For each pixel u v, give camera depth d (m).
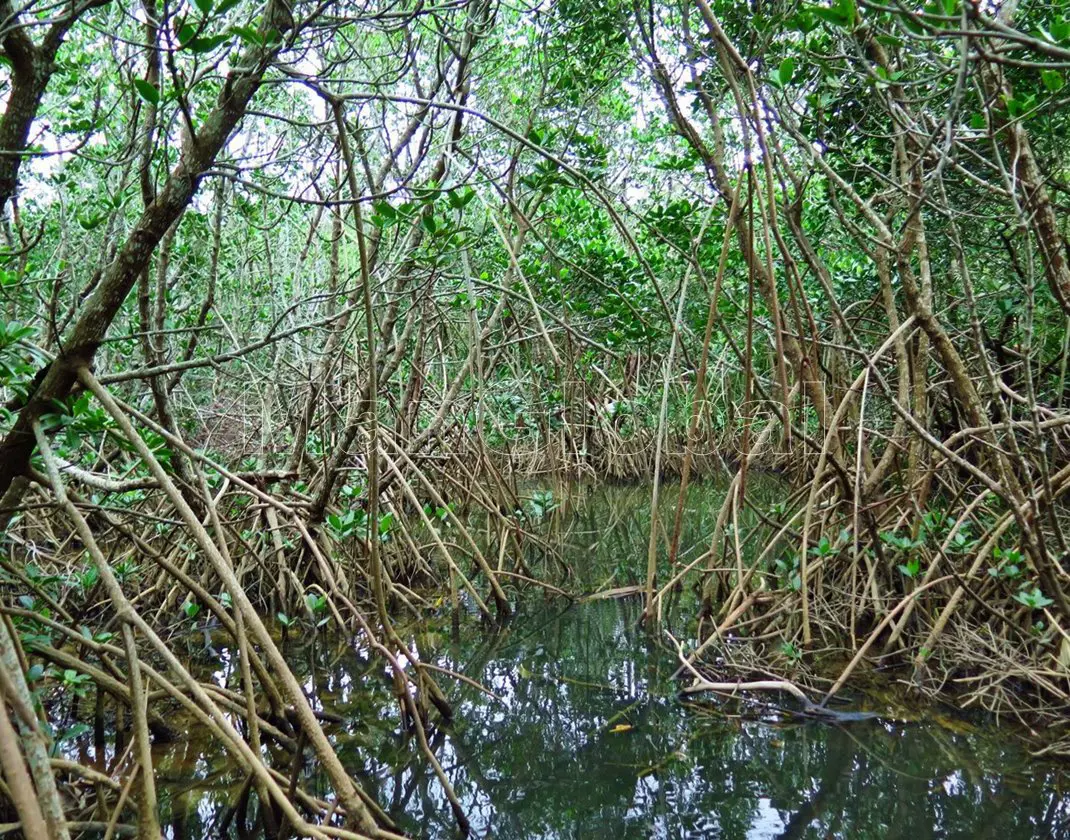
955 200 5.71
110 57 5.14
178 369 3.14
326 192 6.78
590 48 6.39
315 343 7.47
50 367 2.75
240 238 8.03
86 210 6.29
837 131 5.93
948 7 2.46
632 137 9.85
